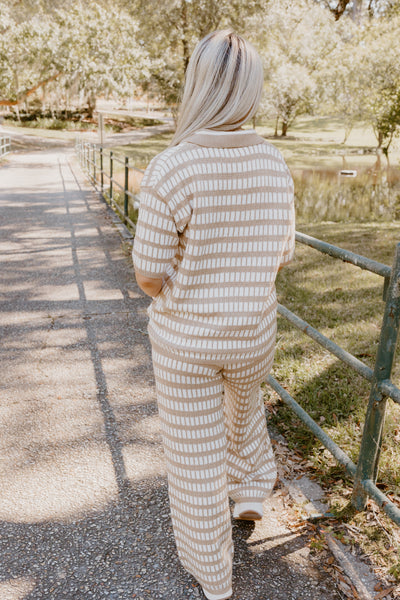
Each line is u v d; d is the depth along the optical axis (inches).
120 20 1045.8
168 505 93.7
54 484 99.0
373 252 298.0
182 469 67.5
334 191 636.1
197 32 943.7
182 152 57.4
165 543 85.4
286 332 174.6
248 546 84.2
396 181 737.6
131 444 111.6
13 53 1077.1
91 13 1071.6
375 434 84.2
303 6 1170.6
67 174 708.0
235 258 60.7
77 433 115.3
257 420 82.9
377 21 1118.4
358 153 1225.4
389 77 958.4
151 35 1023.0
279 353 156.7
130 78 1177.4
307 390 133.0
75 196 489.1
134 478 100.8
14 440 112.7
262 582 77.7
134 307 197.6
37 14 1104.2
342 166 956.6
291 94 1416.1
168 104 1277.1
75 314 190.2
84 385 137.2
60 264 258.1
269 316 65.9
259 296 62.0
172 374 64.1
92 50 1070.4
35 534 87.2
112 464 105.0
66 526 88.9
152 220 57.9
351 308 200.4
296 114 1636.3
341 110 1274.6
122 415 122.9
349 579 77.8
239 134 59.7
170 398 65.4
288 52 1318.9
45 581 78.5
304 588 76.7
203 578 71.2
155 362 66.2
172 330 63.0
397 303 76.6
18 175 684.7
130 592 76.6
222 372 66.6
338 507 91.5
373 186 682.8
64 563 81.7
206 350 61.9
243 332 62.2
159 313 64.8
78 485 98.7
